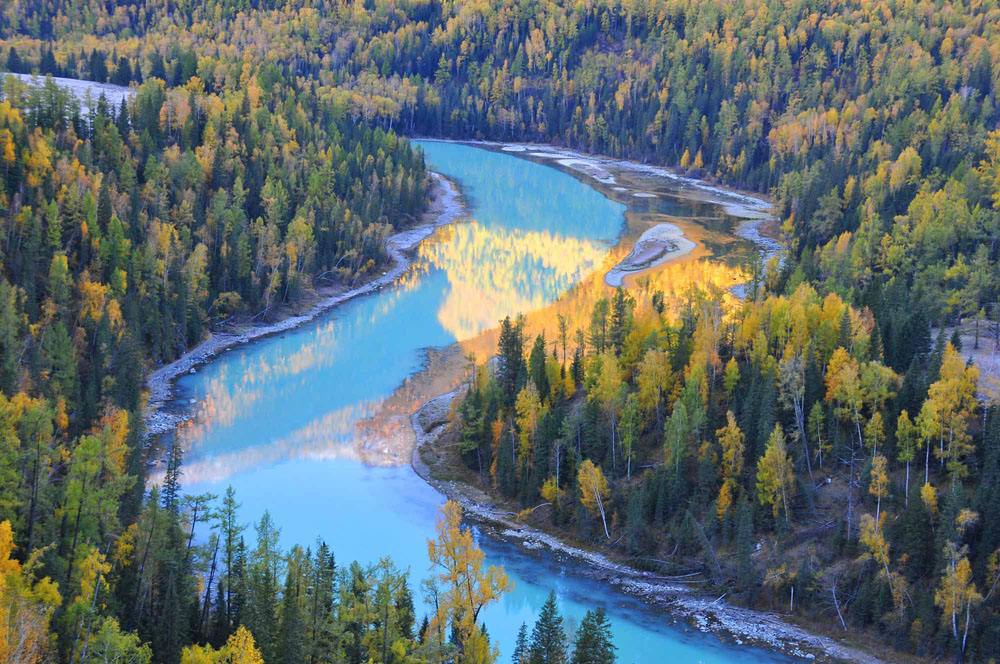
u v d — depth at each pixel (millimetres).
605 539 103688
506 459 114000
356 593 76375
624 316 125438
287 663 67812
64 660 64500
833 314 117625
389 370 154125
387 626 72250
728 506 99062
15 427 94875
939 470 95938
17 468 82750
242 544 84000
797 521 96812
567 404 121688
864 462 98562
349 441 128875
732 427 100625
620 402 110125
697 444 105375
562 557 102375
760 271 171500
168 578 76000
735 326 121562
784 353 109750
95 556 72188
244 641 65062
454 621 78500
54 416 108062
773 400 103438
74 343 132500
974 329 132000
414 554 100812
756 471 102000
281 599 76250
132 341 136125
